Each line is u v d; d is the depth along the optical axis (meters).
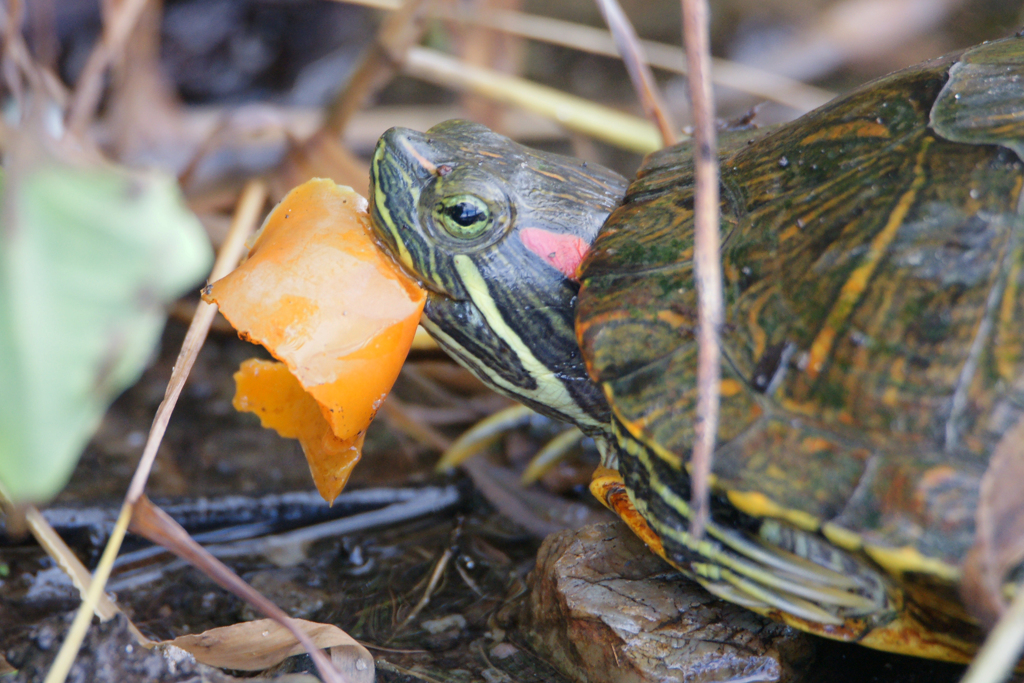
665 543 1.31
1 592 1.33
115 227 1.08
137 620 1.33
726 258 1.31
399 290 1.32
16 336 1.10
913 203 1.30
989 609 1.28
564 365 1.33
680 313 1.31
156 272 1.10
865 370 1.29
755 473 1.29
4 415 1.13
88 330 1.12
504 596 1.33
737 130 1.35
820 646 1.31
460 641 1.32
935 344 1.29
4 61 1.35
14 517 1.31
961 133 1.30
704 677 1.31
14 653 1.30
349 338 1.31
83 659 1.29
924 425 1.29
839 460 1.29
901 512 1.29
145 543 1.34
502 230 1.33
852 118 1.32
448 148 1.33
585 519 1.36
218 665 1.30
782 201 1.31
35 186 1.08
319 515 1.35
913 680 1.31
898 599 1.29
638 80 1.38
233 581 1.29
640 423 1.30
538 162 1.34
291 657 1.30
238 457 1.38
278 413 1.33
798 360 1.30
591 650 1.31
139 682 1.29
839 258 1.30
